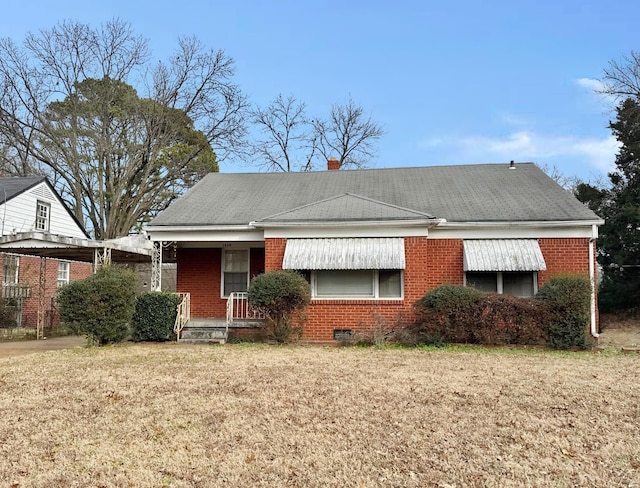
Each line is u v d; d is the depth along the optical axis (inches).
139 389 342.6
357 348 561.9
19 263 925.8
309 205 681.0
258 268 733.9
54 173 1381.6
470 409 290.0
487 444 233.9
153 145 1390.3
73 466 210.1
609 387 347.3
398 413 281.3
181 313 650.2
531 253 620.1
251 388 343.0
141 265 1063.0
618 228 877.2
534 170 823.7
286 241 644.1
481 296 573.0
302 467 207.9
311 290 633.6
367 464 210.7
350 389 339.3
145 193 1435.8
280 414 279.1
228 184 848.9
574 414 281.0
